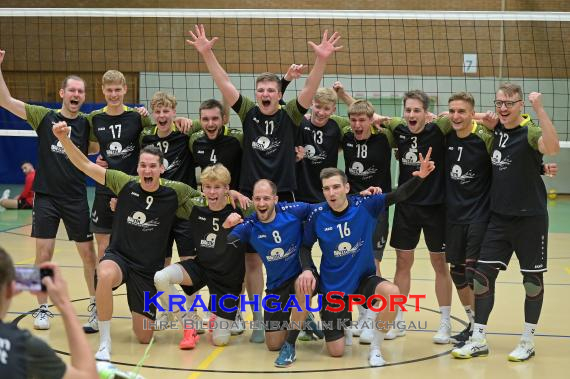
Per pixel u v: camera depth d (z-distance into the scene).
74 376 2.56
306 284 5.26
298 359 5.50
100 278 5.48
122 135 6.41
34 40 18.09
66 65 18.06
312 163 6.41
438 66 17.39
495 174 5.50
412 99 5.98
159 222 5.79
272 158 6.06
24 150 19.28
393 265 9.35
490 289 5.58
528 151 5.35
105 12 8.19
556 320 6.66
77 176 6.41
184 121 6.32
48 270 2.55
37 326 6.18
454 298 7.51
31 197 15.05
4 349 2.46
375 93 17.47
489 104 17.36
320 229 5.50
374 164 6.37
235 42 17.55
